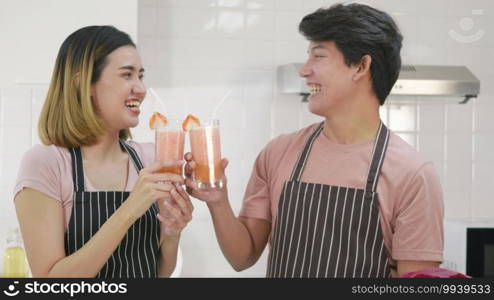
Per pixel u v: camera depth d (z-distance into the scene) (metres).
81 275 1.52
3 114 3.12
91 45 1.62
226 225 1.79
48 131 1.67
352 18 1.67
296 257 1.75
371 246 1.70
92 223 1.63
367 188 1.70
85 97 1.61
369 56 1.68
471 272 2.82
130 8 2.76
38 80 2.73
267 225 1.94
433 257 1.67
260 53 3.28
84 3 2.74
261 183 1.92
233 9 3.26
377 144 1.74
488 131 3.43
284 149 1.89
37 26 2.72
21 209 1.59
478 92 3.10
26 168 1.62
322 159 1.78
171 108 3.23
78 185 1.64
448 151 3.42
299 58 3.29
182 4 3.23
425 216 1.67
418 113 3.40
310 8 3.30
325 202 1.73
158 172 1.57
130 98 1.65
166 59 3.22
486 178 3.44
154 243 1.73
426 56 3.38
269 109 3.29
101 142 1.70
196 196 1.71
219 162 1.68
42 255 1.56
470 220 3.12
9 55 2.72
